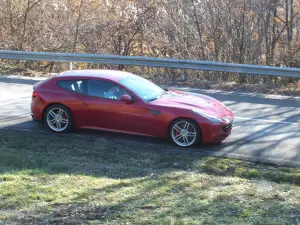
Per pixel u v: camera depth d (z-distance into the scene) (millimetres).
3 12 23906
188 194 6516
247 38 21766
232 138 9758
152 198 6324
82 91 9930
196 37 22500
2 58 18969
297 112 11898
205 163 8297
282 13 22500
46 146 9227
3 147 9086
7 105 12555
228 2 21562
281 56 20891
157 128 9367
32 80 16422
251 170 7848
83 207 5965
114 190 6738
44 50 24391
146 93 9742
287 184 7285
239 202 6090
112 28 25391
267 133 10078
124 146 9266
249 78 18406
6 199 6297
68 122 9984
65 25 24812
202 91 14562
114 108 9609
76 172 7770
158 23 23453
